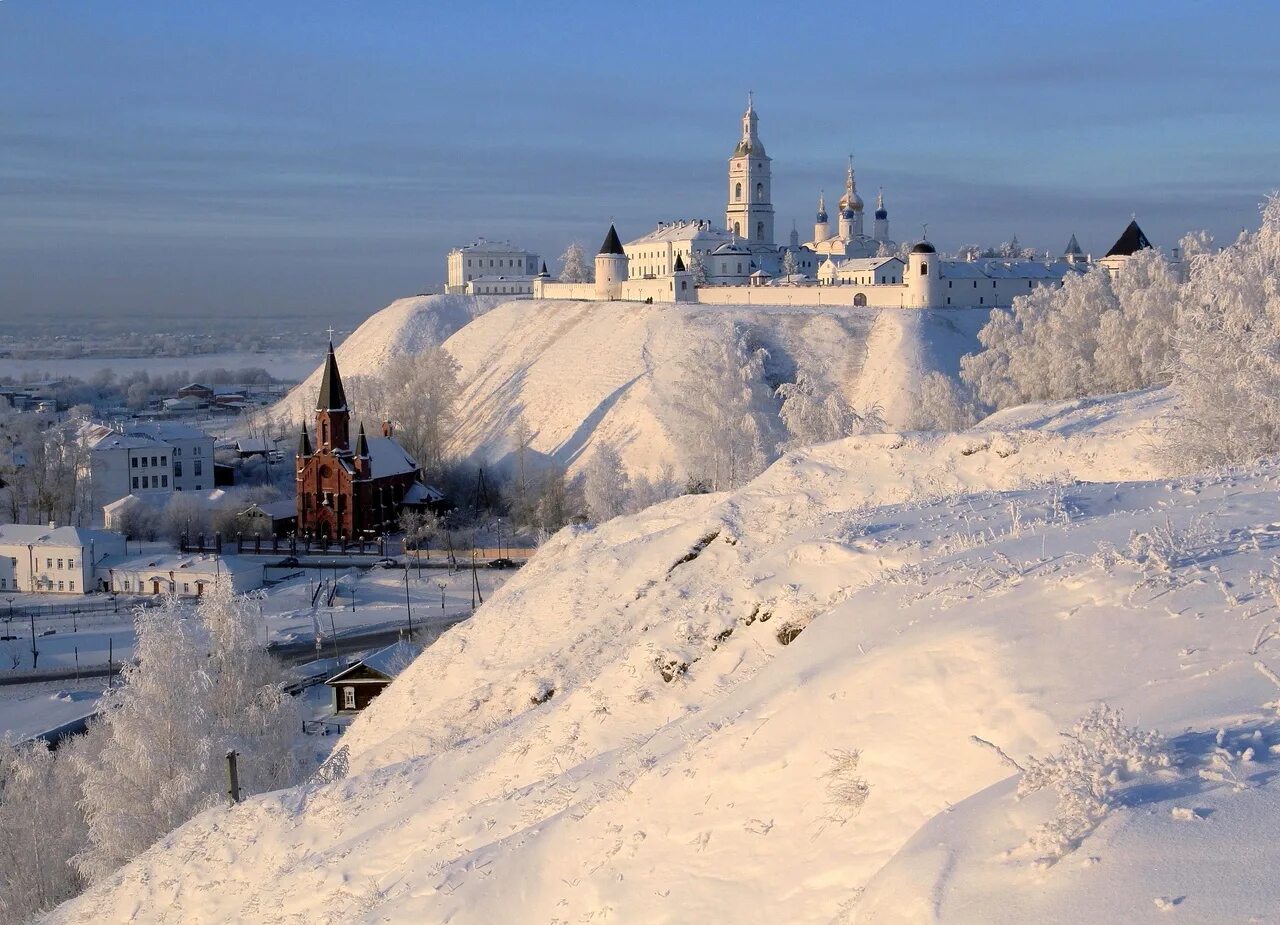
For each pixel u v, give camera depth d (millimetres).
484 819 20656
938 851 10086
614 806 16469
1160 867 8625
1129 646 13000
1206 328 52594
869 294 183125
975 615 15000
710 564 34312
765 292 197625
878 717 13969
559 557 45875
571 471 141625
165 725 41938
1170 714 11125
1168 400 57781
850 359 158625
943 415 98625
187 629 45312
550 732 23609
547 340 188625
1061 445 42281
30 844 44812
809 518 34844
